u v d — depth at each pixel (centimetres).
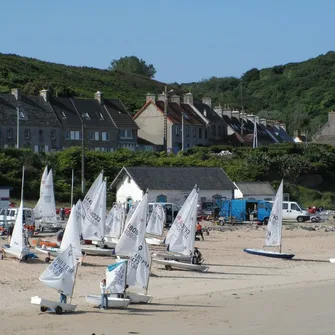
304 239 7569
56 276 3484
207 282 4584
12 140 12644
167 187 9950
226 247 6462
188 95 16162
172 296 4059
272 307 3822
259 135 17788
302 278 4900
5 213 6962
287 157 12669
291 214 9988
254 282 4666
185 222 4984
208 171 10556
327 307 3844
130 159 11631
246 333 3212
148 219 6462
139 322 3350
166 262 4962
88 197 5512
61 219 8019
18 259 4997
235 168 12012
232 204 9494
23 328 3175
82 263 5016
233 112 18050
